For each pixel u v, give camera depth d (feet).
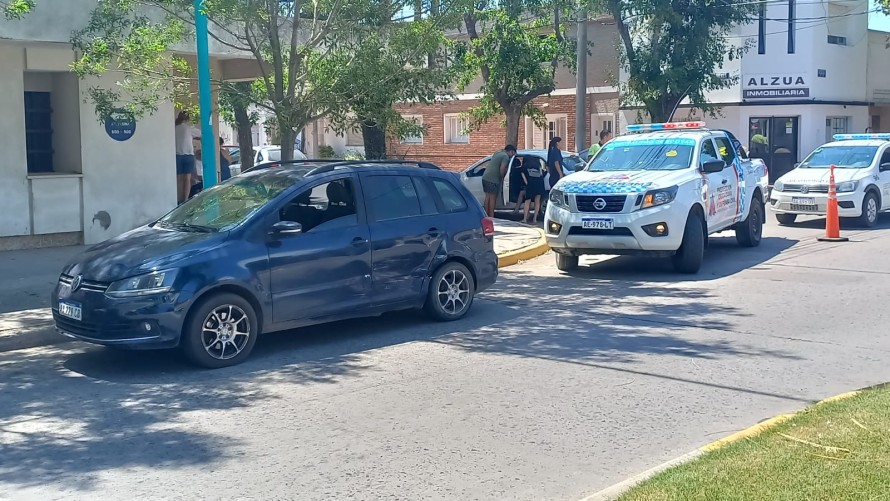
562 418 22.36
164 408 23.89
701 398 23.85
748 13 98.63
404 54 41.91
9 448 21.04
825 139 114.83
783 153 113.70
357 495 17.84
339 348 30.12
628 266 47.32
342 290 30.42
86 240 50.55
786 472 16.71
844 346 29.19
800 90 111.45
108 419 23.07
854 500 15.31
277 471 19.20
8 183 47.57
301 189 30.04
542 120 97.30
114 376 27.25
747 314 34.32
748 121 114.93
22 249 48.60
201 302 27.37
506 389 24.94
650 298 38.04
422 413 22.95
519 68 74.49
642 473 17.97
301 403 24.04
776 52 111.96
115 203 51.49
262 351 29.86
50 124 51.13
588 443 20.58
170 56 45.93
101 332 26.81
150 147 52.49
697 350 28.91
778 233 60.29
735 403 23.38
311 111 42.06
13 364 28.96
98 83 49.93
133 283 26.71
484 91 82.64
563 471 18.93
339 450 20.39
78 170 50.37
